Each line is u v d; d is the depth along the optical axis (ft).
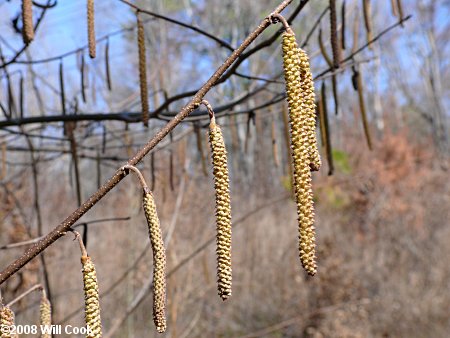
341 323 31.40
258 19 49.60
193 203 22.39
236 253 32.32
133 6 9.13
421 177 46.06
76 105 11.69
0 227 17.26
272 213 34.68
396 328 33.27
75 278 23.70
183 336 20.36
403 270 37.32
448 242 38.96
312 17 42.42
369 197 41.42
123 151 19.75
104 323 24.95
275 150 12.13
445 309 33.99
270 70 35.63
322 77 10.23
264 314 31.89
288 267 33.40
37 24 9.34
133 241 22.45
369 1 10.14
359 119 49.90
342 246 37.11
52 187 28.02
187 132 12.91
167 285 20.33
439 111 66.13
